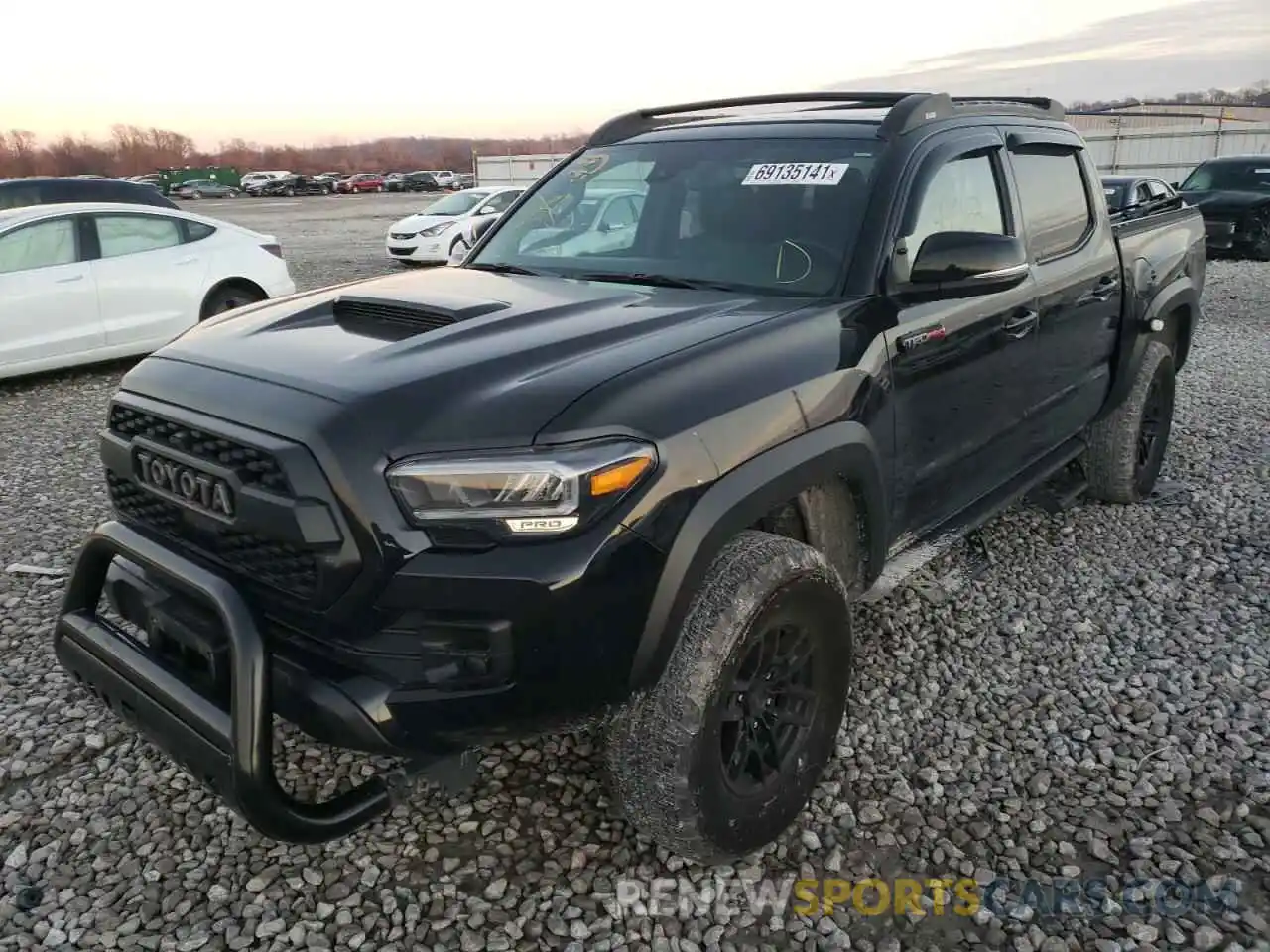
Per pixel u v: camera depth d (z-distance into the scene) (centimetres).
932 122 332
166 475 233
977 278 289
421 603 201
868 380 269
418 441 203
